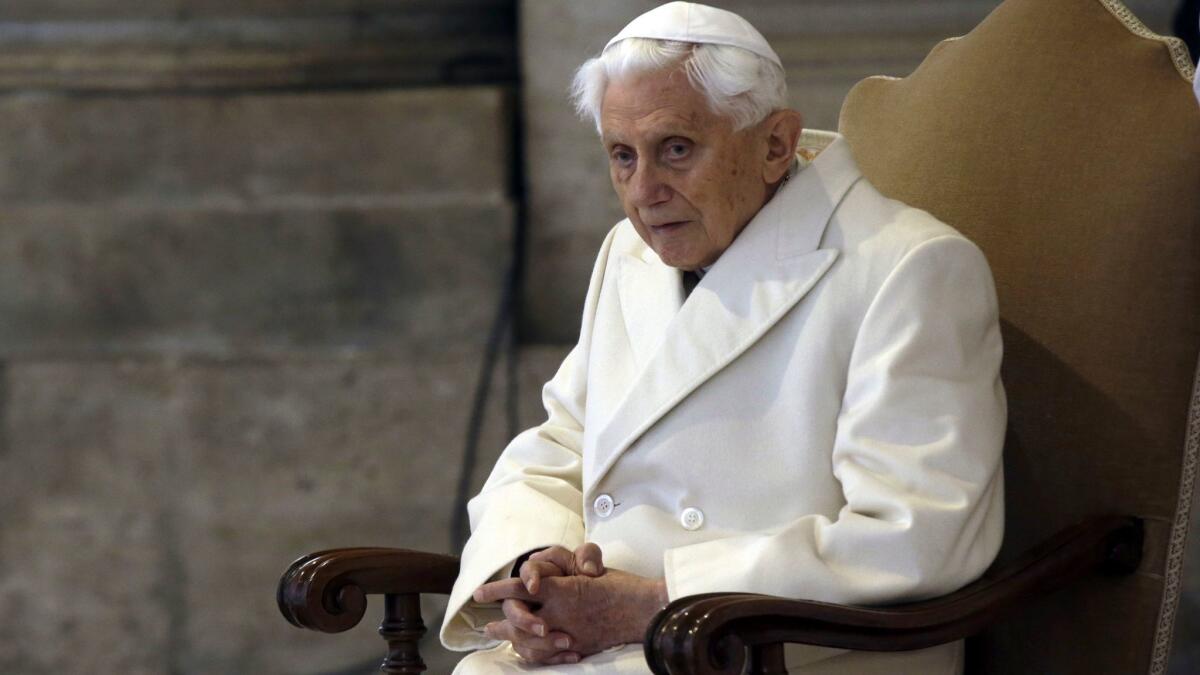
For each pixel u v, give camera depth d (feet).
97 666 46.98
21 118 48.01
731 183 22.25
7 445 47.24
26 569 47.11
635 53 21.71
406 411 46.62
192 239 47.32
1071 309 23.09
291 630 46.57
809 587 19.80
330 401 46.75
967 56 25.80
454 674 22.39
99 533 47.06
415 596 23.77
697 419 22.29
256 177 47.78
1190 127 22.49
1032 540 23.40
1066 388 23.02
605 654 21.29
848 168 23.27
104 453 47.11
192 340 47.50
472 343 46.80
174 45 49.78
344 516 46.62
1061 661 22.88
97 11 49.85
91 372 47.24
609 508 22.84
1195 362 22.24
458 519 46.29
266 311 47.32
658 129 21.65
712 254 23.02
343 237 47.03
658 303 23.88
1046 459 23.17
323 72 49.78
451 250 46.83
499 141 47.06
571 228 46.88
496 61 50.01
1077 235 23.26
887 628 19.06
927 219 22.50
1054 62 24.40
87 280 47.47
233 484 46.83
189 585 46.91
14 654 47.11
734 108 21.77
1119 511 22.45
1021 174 24.16
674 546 22.00
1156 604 22.04
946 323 21.24
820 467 21.67
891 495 20.18
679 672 17.38
